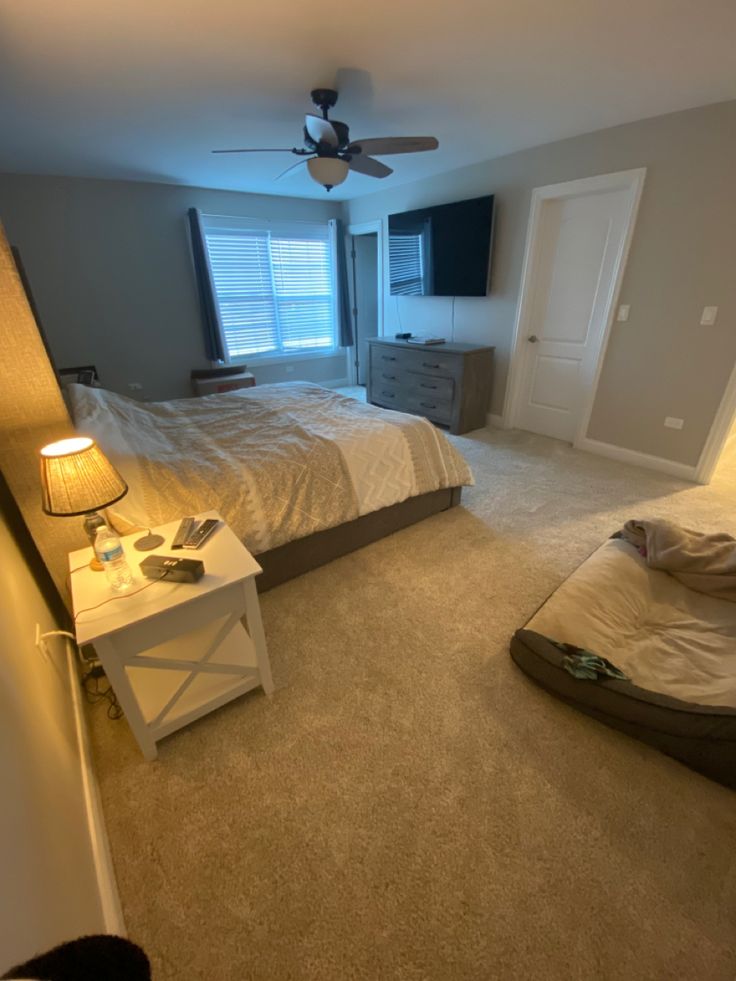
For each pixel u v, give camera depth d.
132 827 1.16
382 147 2.35
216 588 1.24
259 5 1.57
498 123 2.86
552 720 1.43
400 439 2.41
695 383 2.99
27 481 1.37
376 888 1.04
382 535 2.49
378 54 1.94
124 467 1.71
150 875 1.07
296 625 1.85
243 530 1.87
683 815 1.17
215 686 1.44
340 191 4.80
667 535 1.91
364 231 5.26
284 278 5.32
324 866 1.08
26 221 3.76
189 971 0.92
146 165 3.53
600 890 1.02
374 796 1.23
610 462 3.50
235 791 1.24
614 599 1.72
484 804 1.20
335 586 2.11
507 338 4.11
